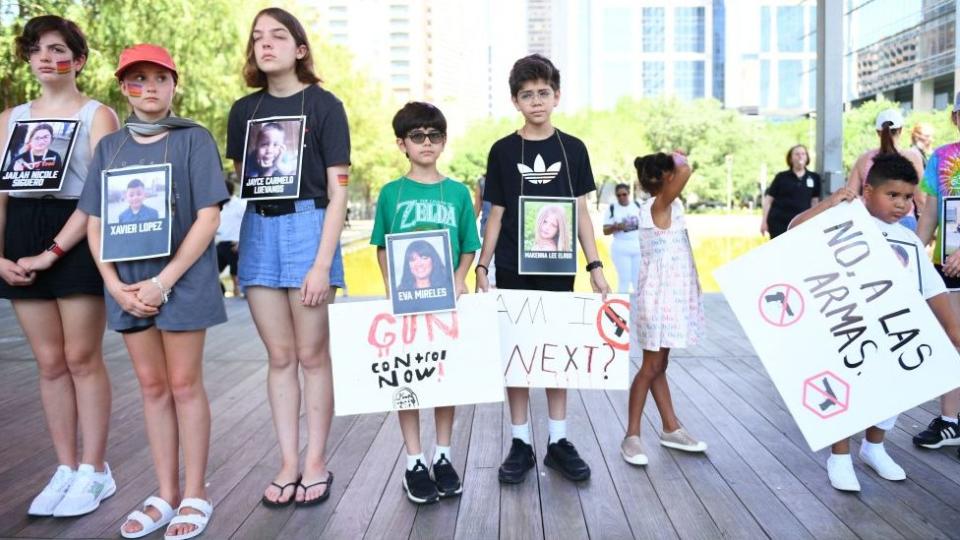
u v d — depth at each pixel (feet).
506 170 11.46
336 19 311.47
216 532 9.52
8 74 36.83
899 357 10.12
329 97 10.35
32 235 9.94
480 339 10.43
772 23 307.78
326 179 10.36
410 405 10.33
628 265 32.30
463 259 10.80
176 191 9.45
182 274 9.28
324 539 9.31
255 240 10.19
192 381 9.69
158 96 9.60
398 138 10.72
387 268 10.61
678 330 11.75
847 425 10.14
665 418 12.66
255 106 10.39
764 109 296.10
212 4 46.29
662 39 324.60
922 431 13.11
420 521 9.82
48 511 10.06
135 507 10.39
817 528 9.45
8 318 27.48
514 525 9.64
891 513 9.87
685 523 9.64
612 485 10.99
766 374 18.01
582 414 14.78
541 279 11.44
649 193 11.94
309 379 10.58
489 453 12.56
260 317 10.32
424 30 338.34
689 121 193.26
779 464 11.80
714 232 93.04
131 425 14.20
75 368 10.32
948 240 12.34
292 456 10.59
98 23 40.47
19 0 37.47
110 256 9.18
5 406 15.56
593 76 326.44
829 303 10.39
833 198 10.60
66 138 9.92
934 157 12.79
